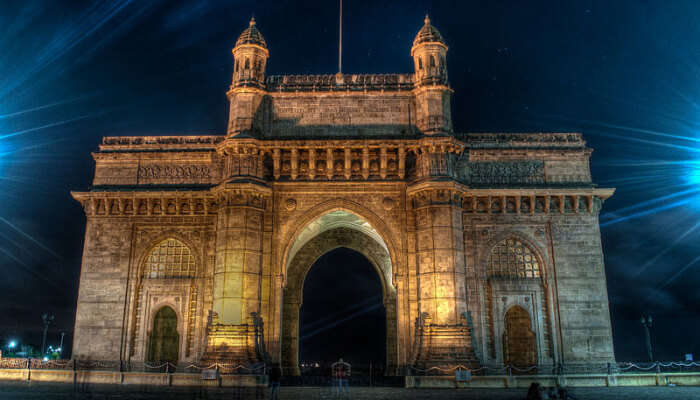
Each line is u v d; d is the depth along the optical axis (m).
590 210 43.12
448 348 36.34
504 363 42.34
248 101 42.41
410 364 37.41
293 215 41.12
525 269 42.75
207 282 42.03
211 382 33.53
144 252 43.16
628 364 43.75
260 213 40.41
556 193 42.69
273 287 39.75
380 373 49.38
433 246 38.78
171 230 43.44
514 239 43.09
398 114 43.25
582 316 41.28
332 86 43.69
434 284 38.12
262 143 40.81
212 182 44.22
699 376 35.91
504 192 42.50
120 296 42.28
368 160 41.50
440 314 37.41
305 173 41.91
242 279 38.22
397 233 40.66
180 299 42.50
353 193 41.47
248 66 43.38
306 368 57.00
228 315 37.53
